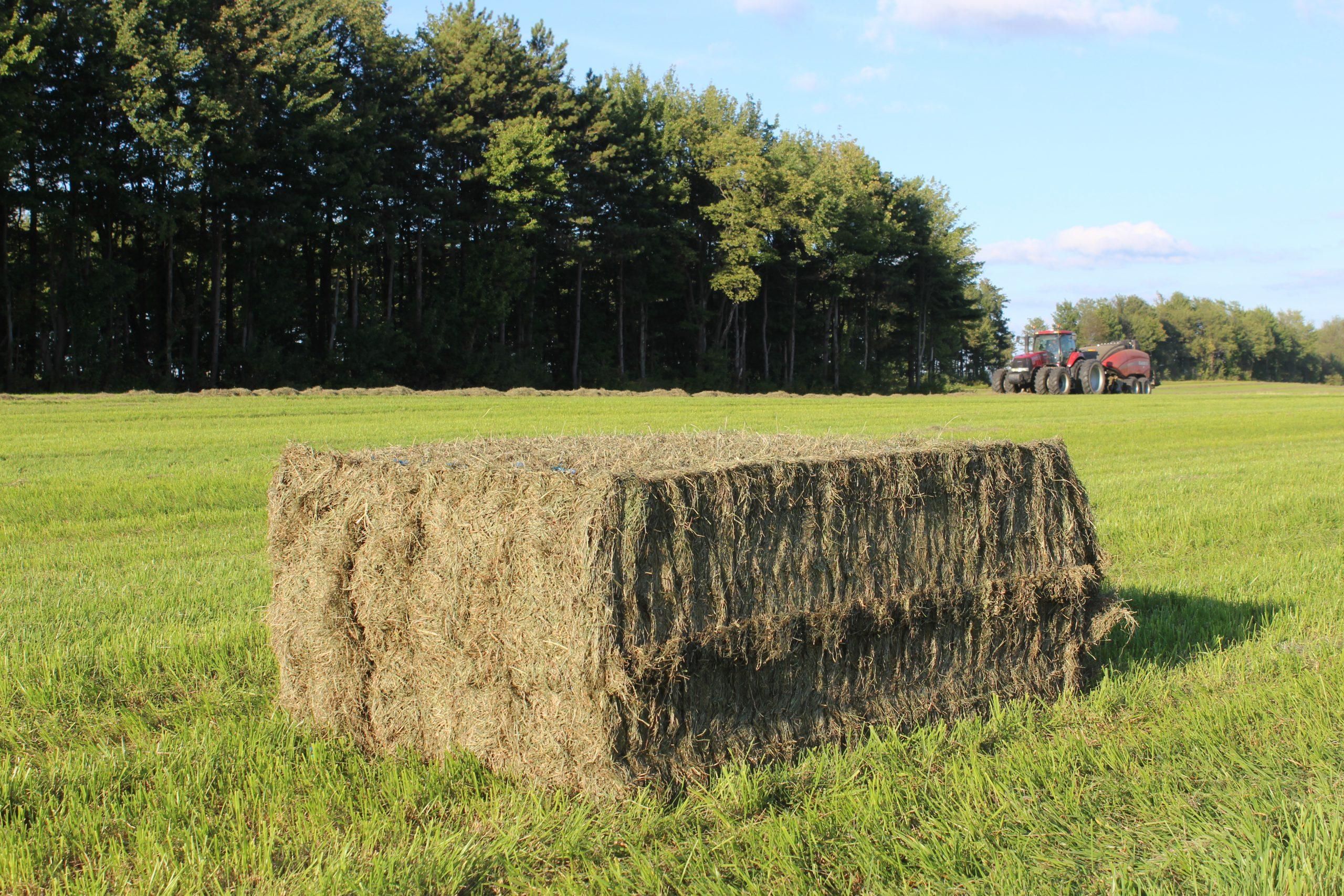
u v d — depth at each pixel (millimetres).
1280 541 9203
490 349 43312
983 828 3600
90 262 32531
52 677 4992
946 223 67438
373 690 4398
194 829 3520
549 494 3777
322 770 4047
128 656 5320
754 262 49781
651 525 3770
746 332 56469
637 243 45656
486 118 40625
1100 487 12617
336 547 4426
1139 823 3703
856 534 4414
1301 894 3137
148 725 4527
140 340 35812
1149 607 6785
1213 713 4660
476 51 39500
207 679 5164
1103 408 30938
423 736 4285
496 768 4016
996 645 4980
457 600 4062
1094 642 5320
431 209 38625
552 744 3822
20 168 29984
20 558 8016
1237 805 3812
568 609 3703
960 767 4156
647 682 3742
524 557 3842
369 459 4480
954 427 21484
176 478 12133
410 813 3730
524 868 3330
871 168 59000
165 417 20141
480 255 40500
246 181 31953
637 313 53031
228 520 9875
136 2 29969
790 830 3518
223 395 26516
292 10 34281
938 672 4773
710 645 3902
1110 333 110000
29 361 33281
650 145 46562
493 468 3990
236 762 4105
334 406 23594
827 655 4348
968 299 71438
